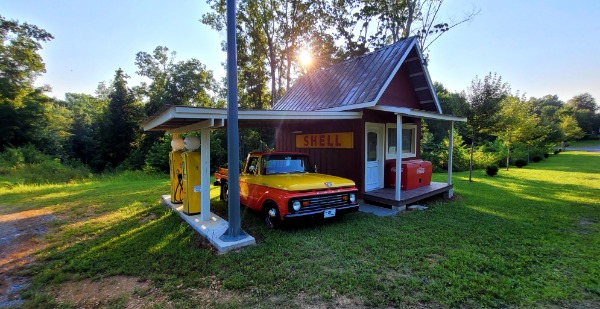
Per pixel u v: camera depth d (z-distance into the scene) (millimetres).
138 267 4336
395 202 7617
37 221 7246
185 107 5074
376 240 5316
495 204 8477
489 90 13625
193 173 6965
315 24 24922
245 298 3424
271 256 4602
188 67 35094
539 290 3535
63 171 21594
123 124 32156
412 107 10977
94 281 3979
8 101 25094
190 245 5203
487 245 5090
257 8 24156
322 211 5926
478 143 35719
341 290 3533
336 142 9336
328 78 11391
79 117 36906
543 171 18312
